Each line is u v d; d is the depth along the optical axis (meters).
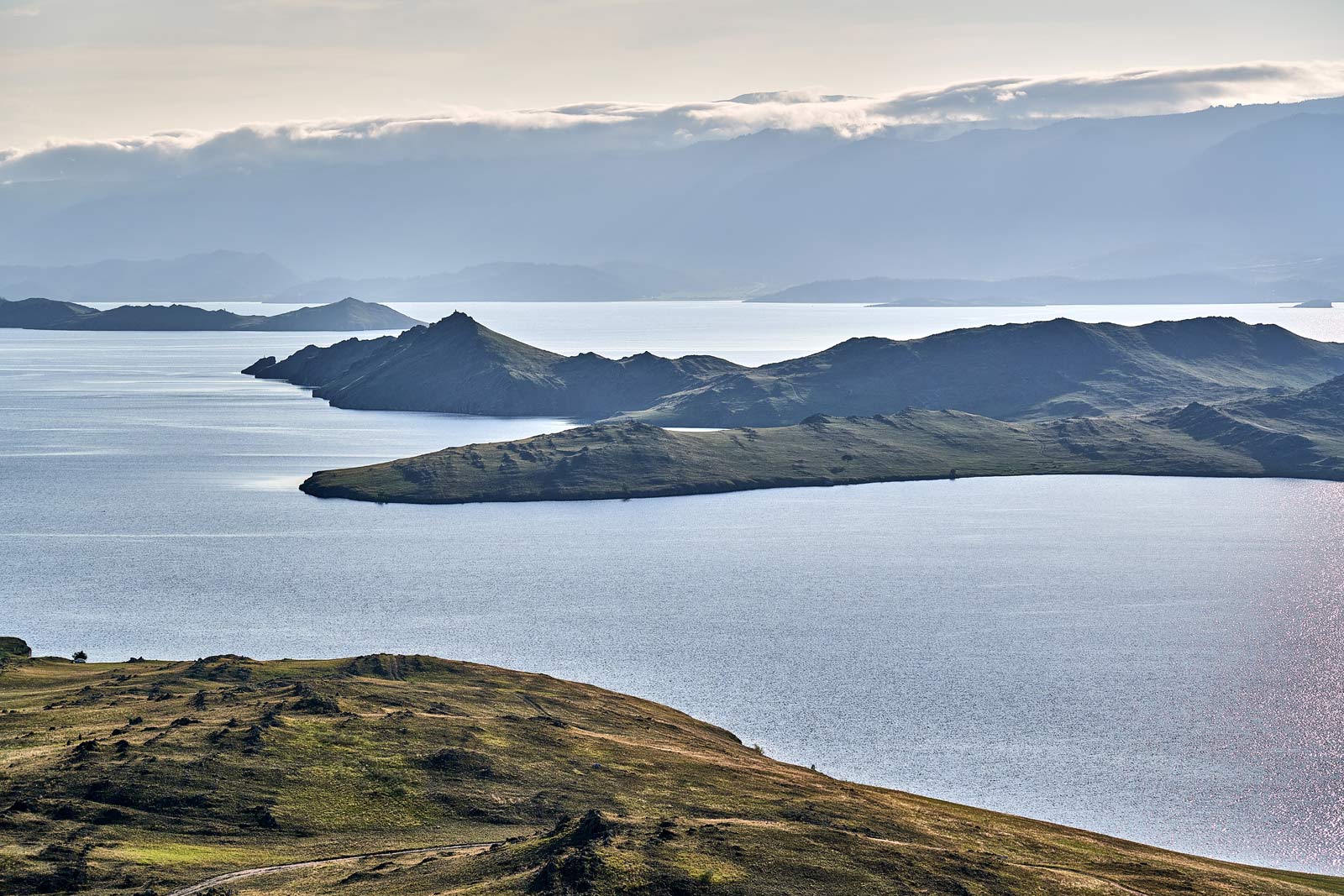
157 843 130.75
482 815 144.12
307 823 138.75
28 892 116.19
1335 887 146.88
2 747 159.38
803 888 113.56
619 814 138.00
